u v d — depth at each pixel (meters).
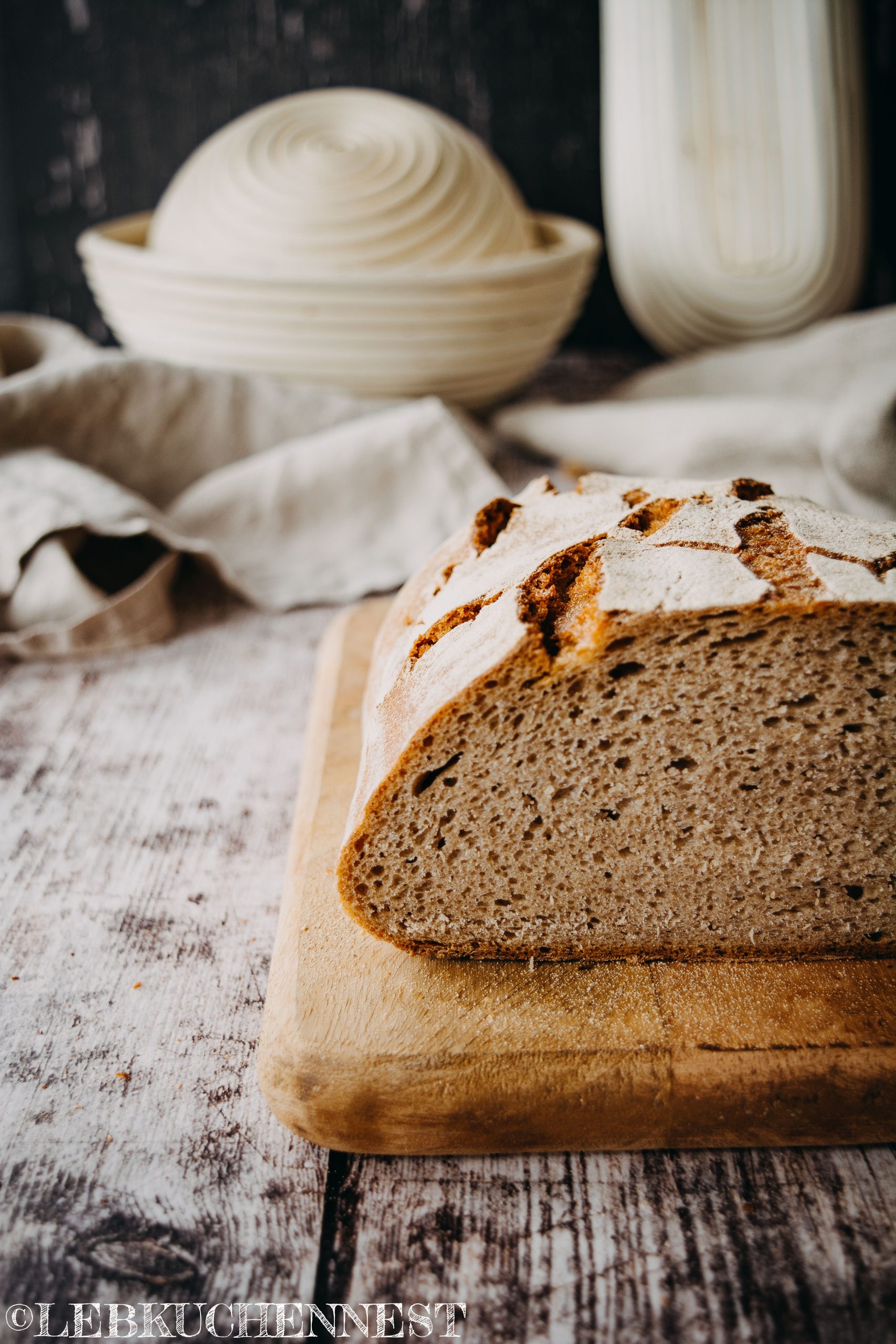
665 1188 0.35
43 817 0.45
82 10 0.76
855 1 0.69
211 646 0.54
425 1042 0.36
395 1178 0.36
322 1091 0.35
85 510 0.53
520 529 0.43
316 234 0.61
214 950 0.41
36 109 0.78
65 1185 0.35
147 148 0.80
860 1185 0.35
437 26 0.77
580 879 0.38
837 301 0.73
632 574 0.37
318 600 0.56
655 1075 0.35
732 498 0.42
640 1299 0.33
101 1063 0.38
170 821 0.45
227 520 0.58
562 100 0.79
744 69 0.69
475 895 0.38
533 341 0.64
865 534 0.39
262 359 0.62
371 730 0.40
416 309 0.60
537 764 0.37
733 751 0.37
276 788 0.47
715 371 0.69
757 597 0.36
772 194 0.71
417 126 0.64
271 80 0.79
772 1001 0.37
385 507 0.59
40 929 0.41
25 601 0.53
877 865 0.38
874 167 0.78
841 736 0.37
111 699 0.51
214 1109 0.37
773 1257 0.34
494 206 0.64
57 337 0.64
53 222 0.81
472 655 0.37
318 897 0.40
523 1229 0.34
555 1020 0.37
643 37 0.69
